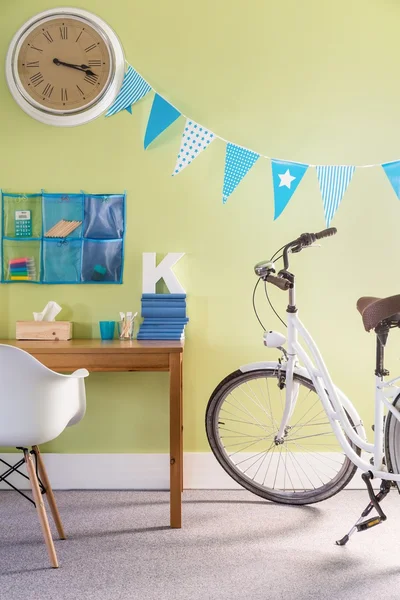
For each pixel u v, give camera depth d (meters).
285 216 2.76
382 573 1.87
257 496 2.62
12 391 1.85
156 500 2.56
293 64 2.76
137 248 2.76
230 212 2.76
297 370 2.41
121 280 2.75
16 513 2.39
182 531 2.21
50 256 2.75
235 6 2.76
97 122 2.75
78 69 2.74
